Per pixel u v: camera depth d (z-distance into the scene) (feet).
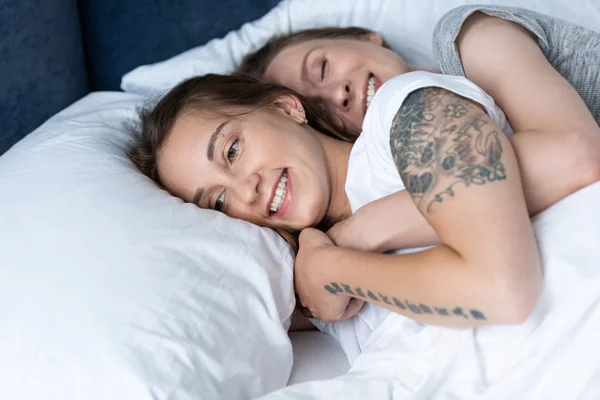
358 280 3.08
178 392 2.78
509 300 2.56
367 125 3.28
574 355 2.63
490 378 2.86
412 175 2.77
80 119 4.41
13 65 4.77
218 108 3.73
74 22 5.44
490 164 2.66
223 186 3.61
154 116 3.99
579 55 3.66
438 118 2.84
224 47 5.39
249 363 3.11
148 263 3.08
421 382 2.91
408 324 3.22
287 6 5.40
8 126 4.87
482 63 3.40
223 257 3.25
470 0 5.11
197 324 2.97
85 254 3.10
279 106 3.91
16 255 3.16
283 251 3.49
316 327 3.94
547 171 2.91
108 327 2.85
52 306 2.93
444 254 2.75
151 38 5.67
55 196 3.45
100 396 2.72
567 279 2.71
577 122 2.98
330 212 3.80
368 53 4.46
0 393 2.79
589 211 2.81
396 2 5.23
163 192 3.61
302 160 3.62
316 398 2.88
